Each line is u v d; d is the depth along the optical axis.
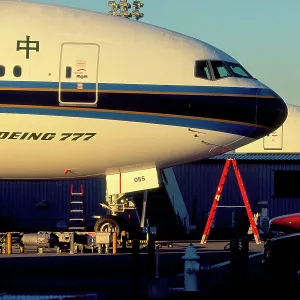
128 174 34.81
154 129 33.09
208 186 57.19
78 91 32.47
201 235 52.16
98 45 32.88
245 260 28.62
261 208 56.44
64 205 55.72
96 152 33.53
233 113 33.56
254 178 57.72
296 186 57.78
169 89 33.03
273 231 41.19
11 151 33.31
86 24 33.25
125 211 41.62
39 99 32.34
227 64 34.16
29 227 55.44
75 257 36.41
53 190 55.78
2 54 32.47
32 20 33.06
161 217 51.31
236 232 52.22
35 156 33.56
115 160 33.94
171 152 33.84
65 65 32.56
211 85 33.47
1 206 55.72
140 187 34.75
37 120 32.47
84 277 29.62
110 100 32.62
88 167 34.28
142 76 32.91
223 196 57.19
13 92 32.31
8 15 33.16
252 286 27.33
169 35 34.06
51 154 33.50
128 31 33.53
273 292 26.23
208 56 33.81
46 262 34.25
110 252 38.84
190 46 33.91
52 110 32.44
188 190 57.19
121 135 33.00
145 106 32.84
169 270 31.95
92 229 53.12
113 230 38.53
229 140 33.94
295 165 57.72
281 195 57.72
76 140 33.00
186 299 24.91
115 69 32.78
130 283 28.20
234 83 33.81
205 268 25.95
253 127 33.97
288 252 28.61
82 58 32.66
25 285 27.42
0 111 32.34
